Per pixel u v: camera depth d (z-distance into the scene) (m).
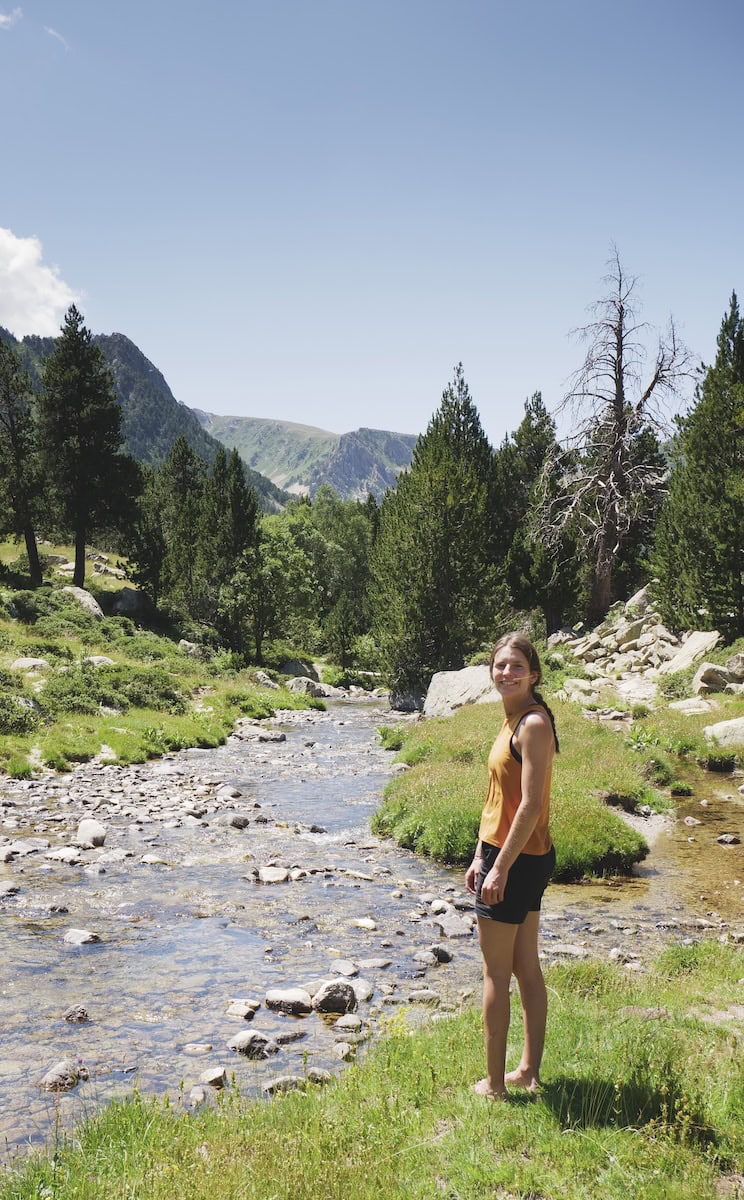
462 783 15.97
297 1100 4.96
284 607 54.59
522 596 46.94
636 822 15.56
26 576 52.41
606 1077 4.64
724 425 32.91
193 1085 5.69
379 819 15.20
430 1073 5.11
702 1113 4.14
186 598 56.72
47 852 12.38
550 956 8.70
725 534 30.44
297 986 7.76
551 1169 3.77
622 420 43.50
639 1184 3.57
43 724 22.55
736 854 13.60
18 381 51.84
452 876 12.27
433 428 51.38
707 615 32.72
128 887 10.94
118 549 58.12
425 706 34.47
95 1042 6.42
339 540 87.69
